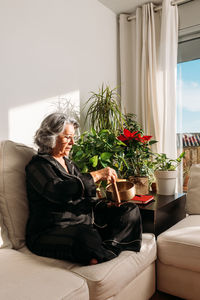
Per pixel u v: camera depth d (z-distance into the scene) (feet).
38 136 4.79
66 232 3.95
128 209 4.64
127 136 6.68
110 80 9.17
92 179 4.53
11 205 4.49
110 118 8.20
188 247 4.65
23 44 6.19
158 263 5.13
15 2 6.00
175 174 6.98
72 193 4.10
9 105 5.89
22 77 6.17
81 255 3.76
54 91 7.00
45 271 3.37
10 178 4.59
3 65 5.76
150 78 8.81
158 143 8.70
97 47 8.56
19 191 4.63
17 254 3.98
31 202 4.42
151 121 8.86
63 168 4.70
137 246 4.42
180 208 6.94
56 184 4.05
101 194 6.33
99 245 3.93
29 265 3.54
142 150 6.98
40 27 6.60
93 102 8.32
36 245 4.09
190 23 8.48
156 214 5.51
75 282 3.22
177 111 8.95
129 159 7.07
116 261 3.95
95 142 6.25
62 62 7.24
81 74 7.91
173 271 4.94
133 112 9.46
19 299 2.72
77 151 6.29
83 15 8.00
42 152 4.70
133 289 4.31
